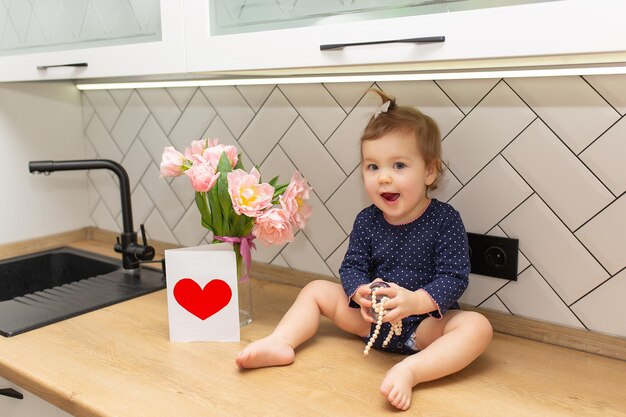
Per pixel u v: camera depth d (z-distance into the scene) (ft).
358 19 3.16
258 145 4.96
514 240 3.82
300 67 3.33
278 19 3.45
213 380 3.24
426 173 3.62
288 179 4.83
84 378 3.27
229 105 5.09
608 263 3.53
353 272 3.75
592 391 3.14
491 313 3.96
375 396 3.06
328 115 4.49
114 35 4.26
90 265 5.83
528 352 3.63
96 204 6.45
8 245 5.86
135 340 3.81
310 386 3.17
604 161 3.46
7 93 5.69
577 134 3.52
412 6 2.97
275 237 3.90
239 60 3.55
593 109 3.45
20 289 5.83
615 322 3.56
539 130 3.64
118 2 4.18
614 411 2.94
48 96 6.03
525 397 3.07
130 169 6.02
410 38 2.90
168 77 4.97
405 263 3.68
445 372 3.20
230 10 3.62
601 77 3.39
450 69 3.52
